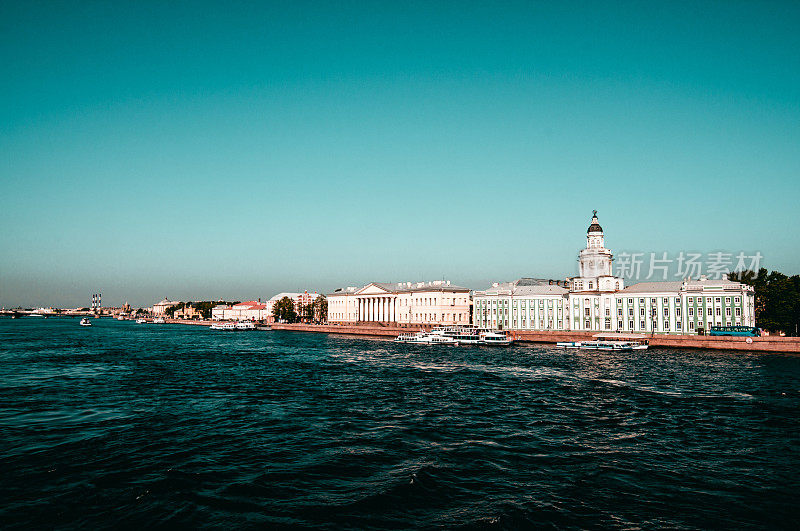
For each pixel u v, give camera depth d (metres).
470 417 43.62
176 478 29.12
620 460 32.59
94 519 24.23
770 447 35.25
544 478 29.66
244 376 67.12
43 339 141.62
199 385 59.50
